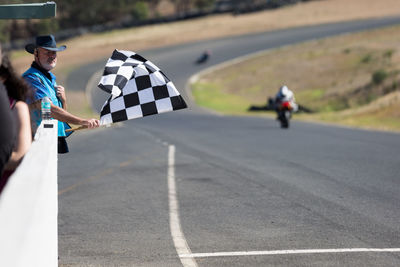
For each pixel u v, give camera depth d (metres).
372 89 175.00
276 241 22.12
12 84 10.57
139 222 26.08
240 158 51.59
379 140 68.31
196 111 176.62
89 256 20.06
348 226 24.70
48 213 7.68
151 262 19.19
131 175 41.94
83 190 35.50
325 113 143.00
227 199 31.81
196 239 22.64
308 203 30.28
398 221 25.66
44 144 9.38
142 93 18.31
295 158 51.00
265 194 33.25
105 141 73.00
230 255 20.03
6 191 5.64
